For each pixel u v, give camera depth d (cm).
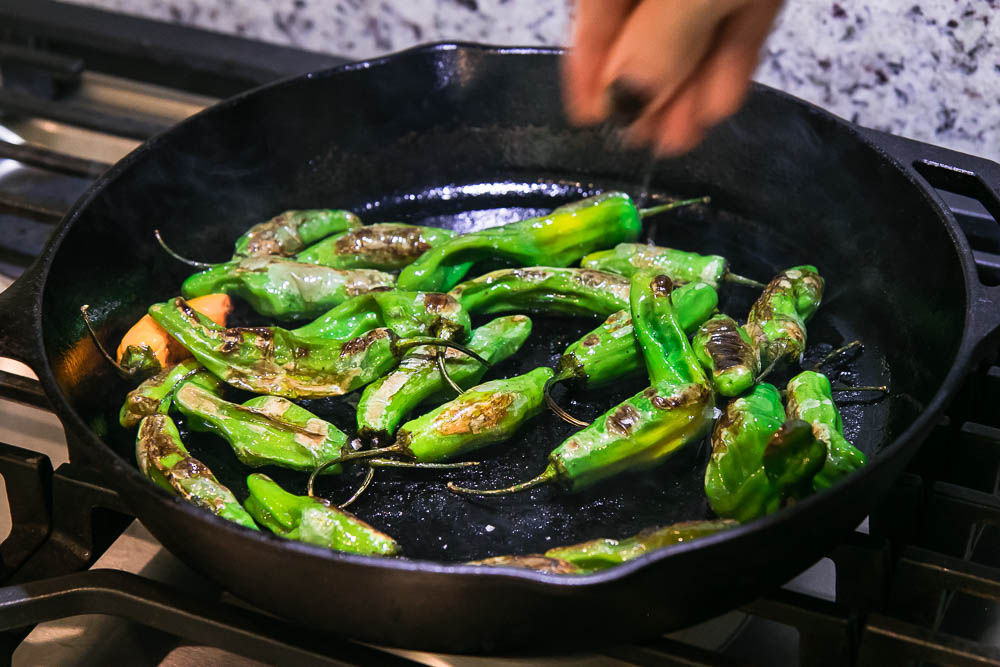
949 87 71
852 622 54
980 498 57
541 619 52
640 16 53
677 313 64
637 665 54
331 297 66
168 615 55
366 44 80
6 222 73
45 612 55
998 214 62
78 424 54
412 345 62
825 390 61
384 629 53
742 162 70
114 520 59
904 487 57
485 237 67
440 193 74
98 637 58
